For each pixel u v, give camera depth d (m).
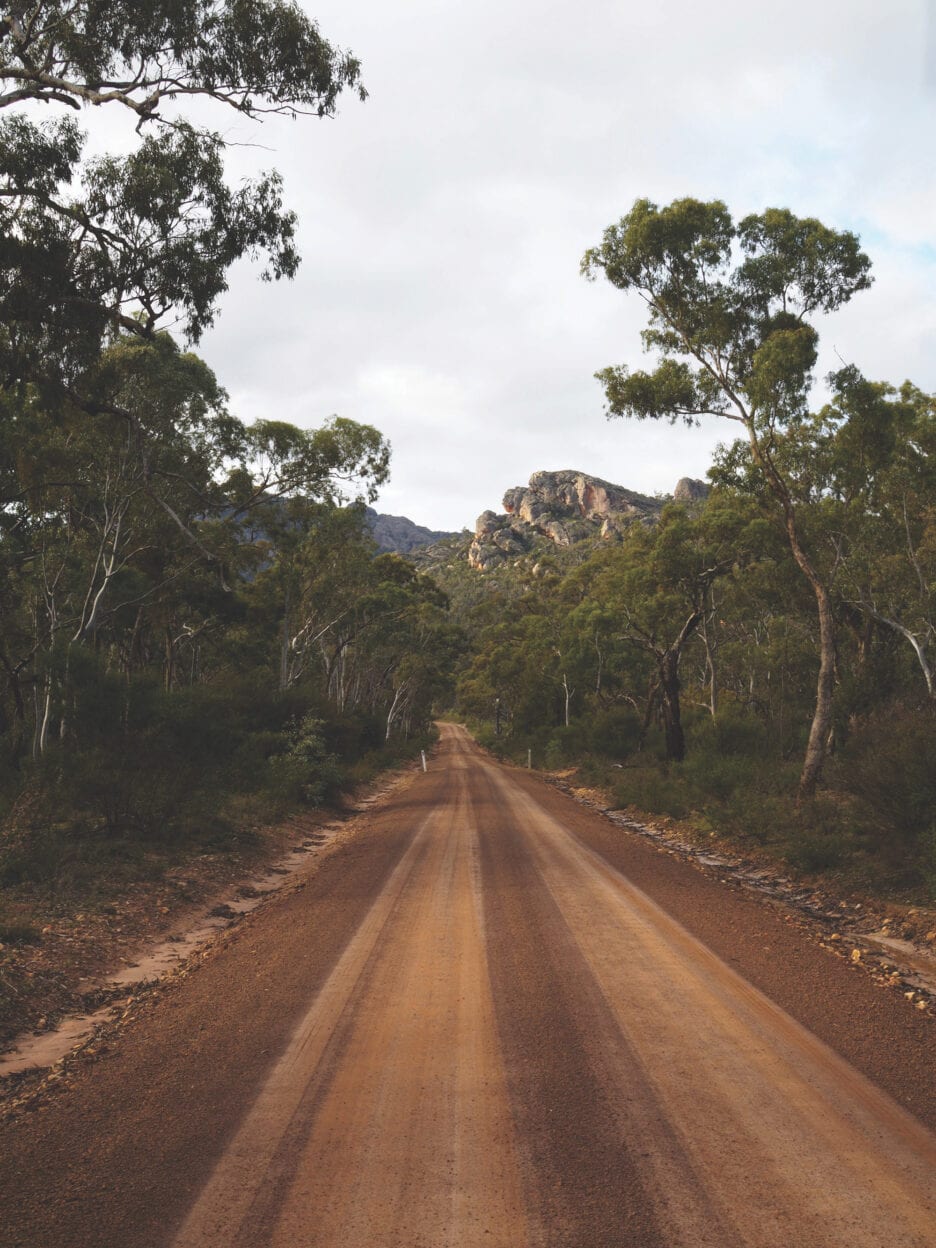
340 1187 3.38
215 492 28.92
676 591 32.50
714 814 17.08
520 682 64.81
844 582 25.52
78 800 13.75
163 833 14.05
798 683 36.22
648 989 6.11
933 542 23.36
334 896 10.19
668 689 33.00
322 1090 4.40
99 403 16.38
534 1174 3.45
